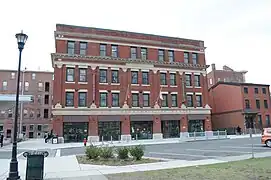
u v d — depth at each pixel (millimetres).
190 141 34219
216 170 10938
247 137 37344
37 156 9602
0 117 67688
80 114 36344
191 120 42875
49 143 36094
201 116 43312
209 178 9312
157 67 41969
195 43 46094
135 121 39250
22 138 54125
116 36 40500
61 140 34781
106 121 37469
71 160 15617
